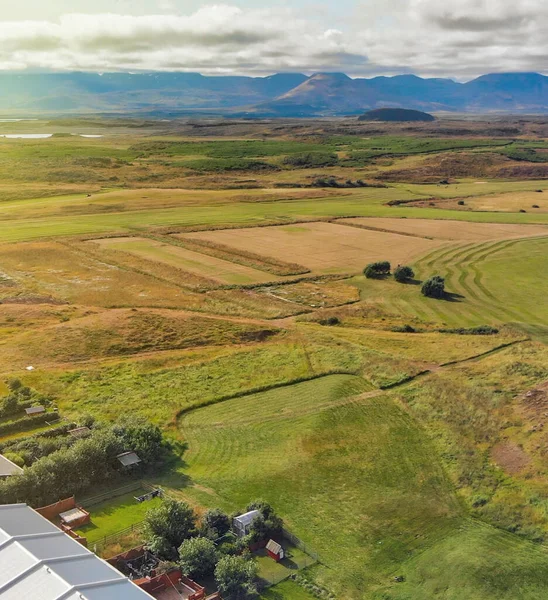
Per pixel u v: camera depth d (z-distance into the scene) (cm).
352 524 4753
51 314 9588
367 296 11025
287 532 4547
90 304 10288
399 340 8825
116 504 4884
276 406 6781
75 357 8012
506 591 4009
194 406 6719
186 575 3984
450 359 8056
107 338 8600
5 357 7850
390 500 5075
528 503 4900
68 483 4953
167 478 5312
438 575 4172
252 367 7825
